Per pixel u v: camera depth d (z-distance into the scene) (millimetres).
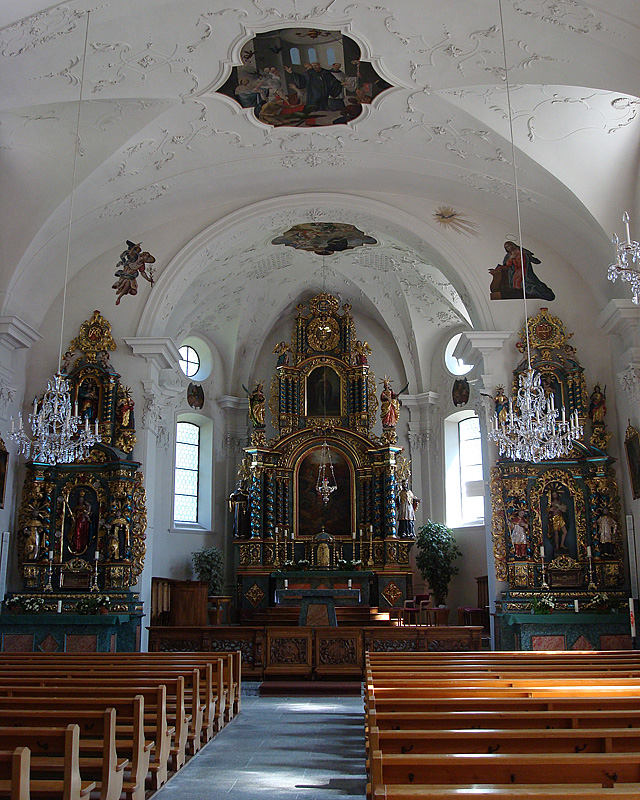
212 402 26688
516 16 12969
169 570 24000
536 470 18641
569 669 9633
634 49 12617
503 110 15719
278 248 23594
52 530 18594
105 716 6164
